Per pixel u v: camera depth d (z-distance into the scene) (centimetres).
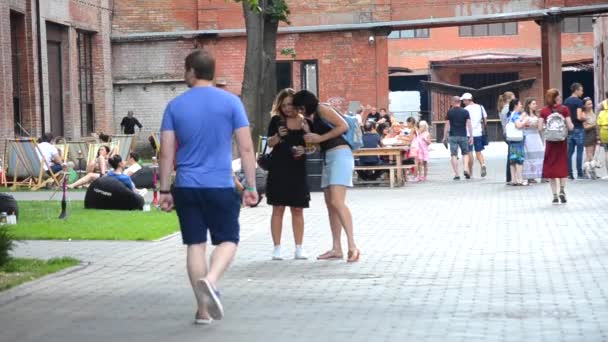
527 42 12288
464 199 3884
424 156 5088
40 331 1534
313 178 4456
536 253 2370
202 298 1508
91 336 1494
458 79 11950
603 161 5928
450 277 2042
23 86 5838
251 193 1600
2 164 5078
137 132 7244
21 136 5791
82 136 6744
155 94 7231
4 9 5478
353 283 1988
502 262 2238
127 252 2492
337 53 7175
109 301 1800
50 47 6303
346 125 2291
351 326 1548
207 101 1580
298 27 7175
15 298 1828
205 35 7219
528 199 3812
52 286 1972
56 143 5594
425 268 2172
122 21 7206
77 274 2139
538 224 2972
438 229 2903
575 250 2409
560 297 1788
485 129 5106
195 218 1568
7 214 3161
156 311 1698
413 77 12575
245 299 1812
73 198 4325
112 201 3631
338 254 2353
